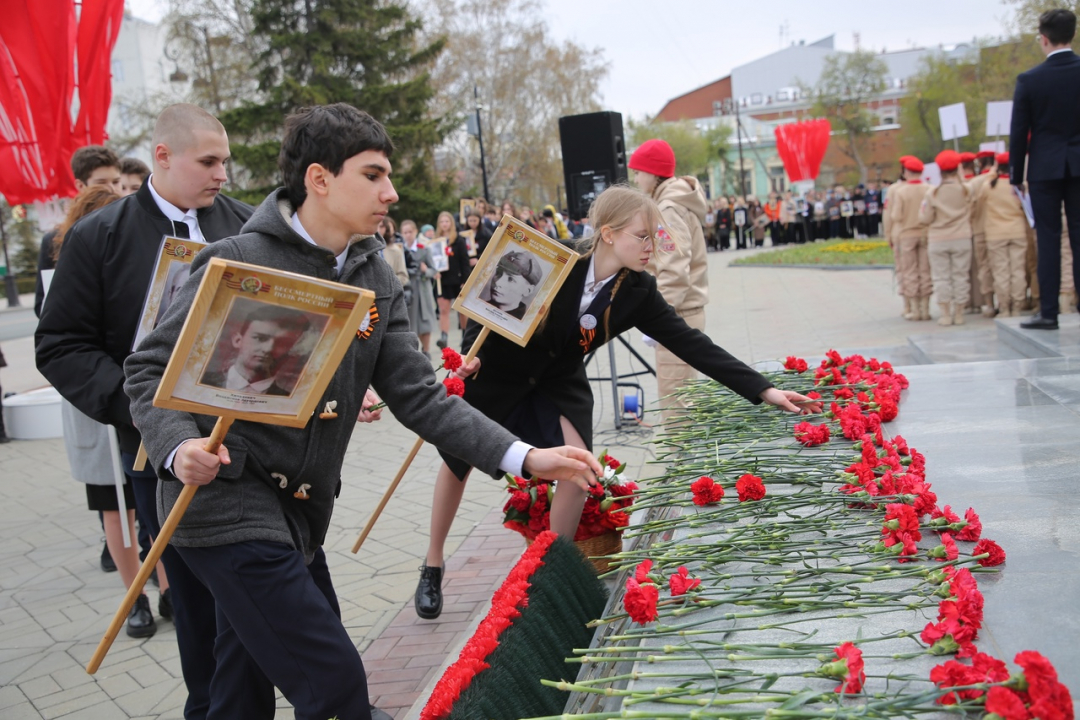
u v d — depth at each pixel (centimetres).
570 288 379
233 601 241
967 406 450
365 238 269
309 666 239
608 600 347
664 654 221
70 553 584
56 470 806
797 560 260
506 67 4253
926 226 1188
